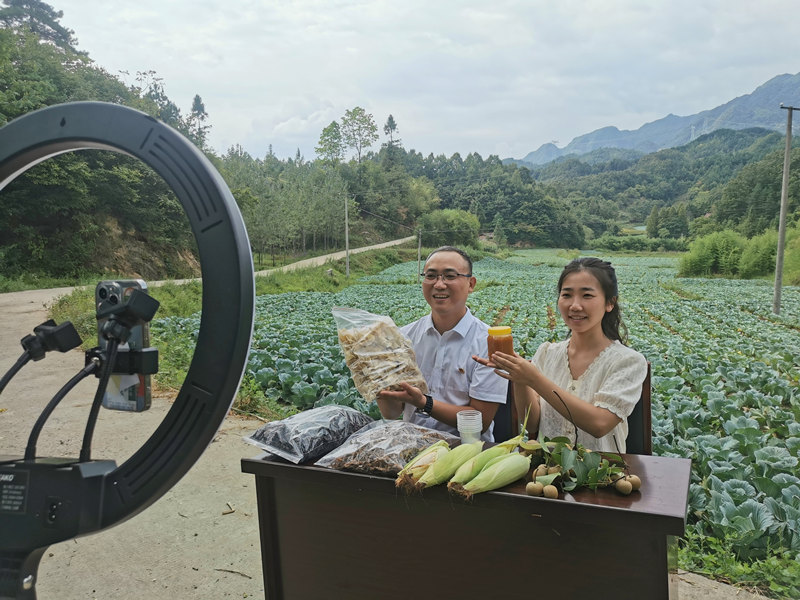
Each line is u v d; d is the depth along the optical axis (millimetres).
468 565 2014
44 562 3641
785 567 3574
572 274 2727
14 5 68188
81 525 1081
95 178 43938
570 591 1881
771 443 6582
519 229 136000
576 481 1908
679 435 6945
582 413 2445
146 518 4203
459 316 3227
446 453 2020
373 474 2105
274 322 19328
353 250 90938
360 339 2936
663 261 99625
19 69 45719
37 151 1196
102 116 1124
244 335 1046
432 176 186500
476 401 3094
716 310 29484
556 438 2080
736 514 4113
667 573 1759
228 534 3973
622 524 1730
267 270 57438
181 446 1067
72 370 9406
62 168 41125
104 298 1167
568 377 2830
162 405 7074
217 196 1042
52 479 1094
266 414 7215
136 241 47219
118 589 3340
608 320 2818
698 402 7742
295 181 100688
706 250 69812
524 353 14086
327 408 2531
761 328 21250
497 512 1940
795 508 4312
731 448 5613
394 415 3055
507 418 3320
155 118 1095
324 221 88188
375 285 54594
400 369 2904
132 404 1177
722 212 111500
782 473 5047
